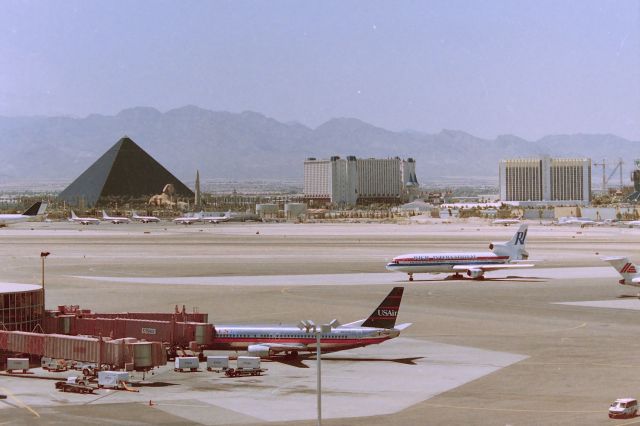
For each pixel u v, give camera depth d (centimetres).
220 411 11838
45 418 11431
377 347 16888
